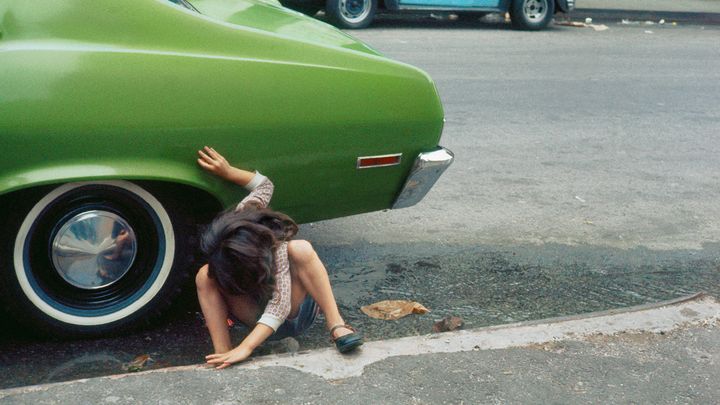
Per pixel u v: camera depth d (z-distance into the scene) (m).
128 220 3.62
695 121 8.52
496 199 5.97
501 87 9.54
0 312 3.92
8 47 3.25
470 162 6.78
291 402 3.04
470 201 5.90
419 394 3.14
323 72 3.78
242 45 3.63
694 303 4.01
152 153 3.46
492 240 5.22
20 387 3.15
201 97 3.51
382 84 3.92
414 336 3.66
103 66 3.34
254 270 3.29
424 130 4.07
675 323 3.79
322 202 3.98
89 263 3.59
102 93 3.34
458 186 6.21
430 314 4.18
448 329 3.98
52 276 3.55
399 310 4.16
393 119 3.96
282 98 3.68
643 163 7.02
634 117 8.55
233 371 3.23
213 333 3.45
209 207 3.77
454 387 3.20
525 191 6.16
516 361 3.40
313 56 3.78
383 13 14.17
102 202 3.55
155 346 3.72
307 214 3.99
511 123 8.02
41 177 3.29
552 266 4.87
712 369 3.44
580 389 3.24
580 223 5.59
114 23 3.41
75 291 3.61
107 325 3.68
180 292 3.79
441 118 4.12
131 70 3.39
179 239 3.72
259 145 3.66
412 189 4.18
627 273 4.83
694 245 5.31
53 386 3.07
